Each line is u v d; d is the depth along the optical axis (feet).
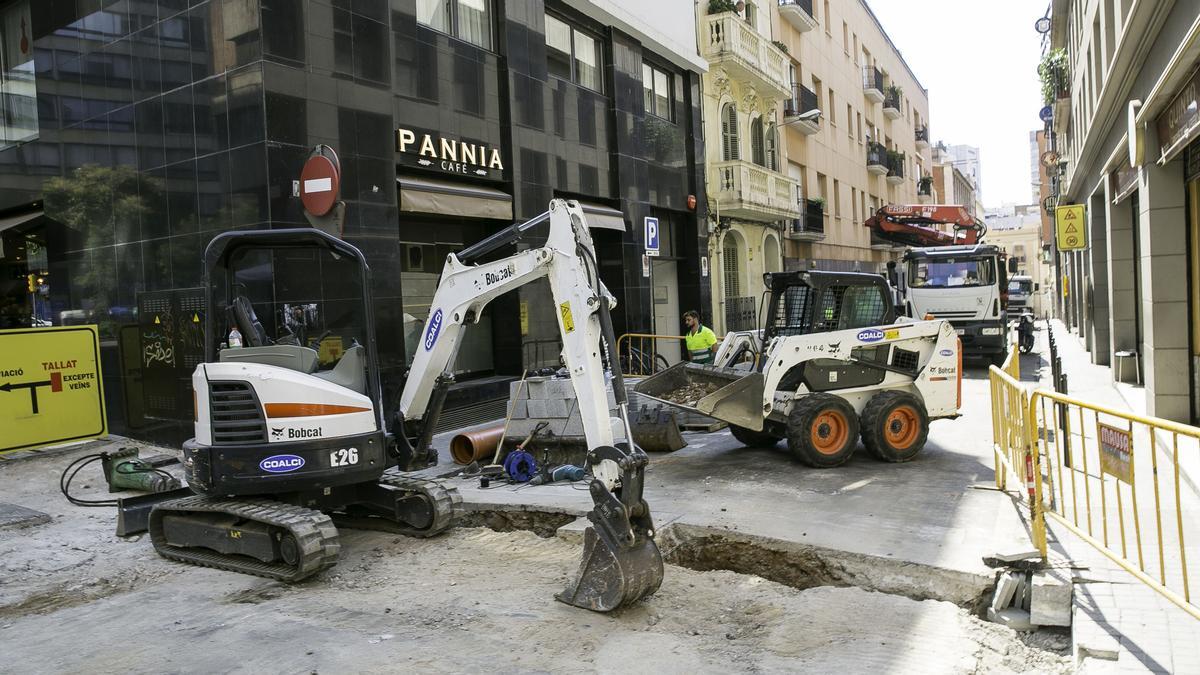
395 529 22.88
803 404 27.78
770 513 22.34
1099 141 47.91
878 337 29.19
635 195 56.34
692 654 14.23
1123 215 44.96
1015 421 21.49
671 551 20.71
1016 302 119.96
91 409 35.88
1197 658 12.76
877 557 18.17
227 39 31.91
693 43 65.72
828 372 28.81
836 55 111.24
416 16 38.63
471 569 19.57
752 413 27.04
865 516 21.71
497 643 14.87
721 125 73.82
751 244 80.79
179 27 33.68
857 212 120.57
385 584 18.72
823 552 18.97
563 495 25.39
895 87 145.59
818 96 103.50
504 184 44.37
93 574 20.39
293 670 13.91
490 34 44.01
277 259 30.81
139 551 22.34
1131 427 13.73
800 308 30.14
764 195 76.18
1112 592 15.40
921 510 22.06
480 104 42.42
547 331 47.24
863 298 30.27
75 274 39.45
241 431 19.54
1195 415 30.12
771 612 16.17
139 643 15.55
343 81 33.83
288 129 31.63
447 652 14.51
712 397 26.61
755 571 19.95
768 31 84.89
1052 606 15.44
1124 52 31.07
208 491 19.70
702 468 28.94
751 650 14.39
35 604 18.33
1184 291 30.32
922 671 13.26
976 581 16.85
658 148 60.39
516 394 31.17
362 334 34.01
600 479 16.88
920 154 178.19
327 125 33.12
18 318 46.11
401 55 37.35
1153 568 16.29
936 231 91.30
